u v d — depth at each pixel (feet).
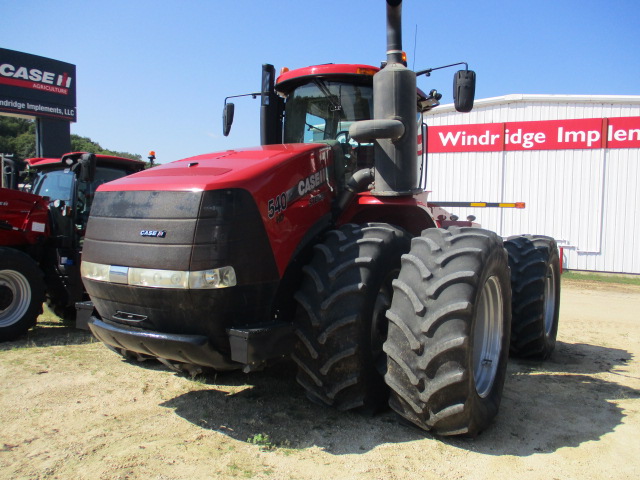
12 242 18.84
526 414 11.09
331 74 13.50
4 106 43.37
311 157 11.17
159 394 11.95
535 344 15.48
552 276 17.19
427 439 9.62
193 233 8.93
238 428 10.05
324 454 8.97
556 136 45.37
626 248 43.70
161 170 10.78
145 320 9.47
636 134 43.09
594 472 8.57
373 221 13.15
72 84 48.14
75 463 8.62
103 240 9.94
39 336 18.22
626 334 20.15
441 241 9.89
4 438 9.62
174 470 8.39
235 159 10.84
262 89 14.70
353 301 9.67
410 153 11.64
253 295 9.37
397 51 11.96
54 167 22.15
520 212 46.85
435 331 9.02
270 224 9.65
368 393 10.07
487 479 8.25
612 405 11.71
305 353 9.94
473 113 48.34
